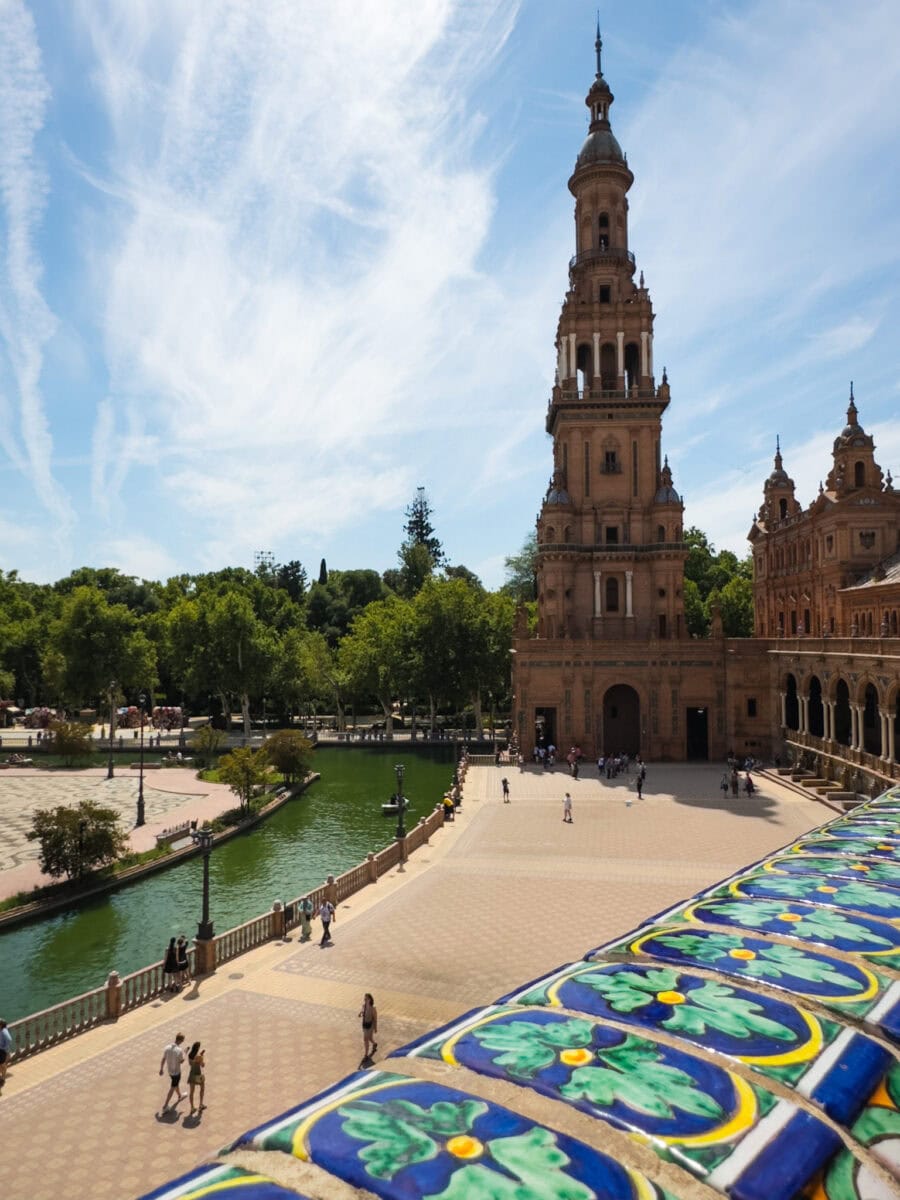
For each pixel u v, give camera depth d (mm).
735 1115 5891
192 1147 16031
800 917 10359
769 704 64250
